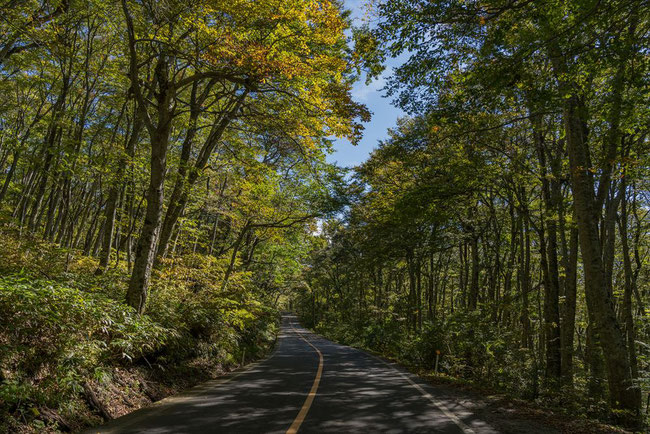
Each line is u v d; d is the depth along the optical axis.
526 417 7.73
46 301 6.28
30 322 6.01
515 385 12.57
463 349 15.93
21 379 5.34
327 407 7.78
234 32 9.06
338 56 11.20
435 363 16.42
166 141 10.12
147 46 12.49
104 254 13.33
